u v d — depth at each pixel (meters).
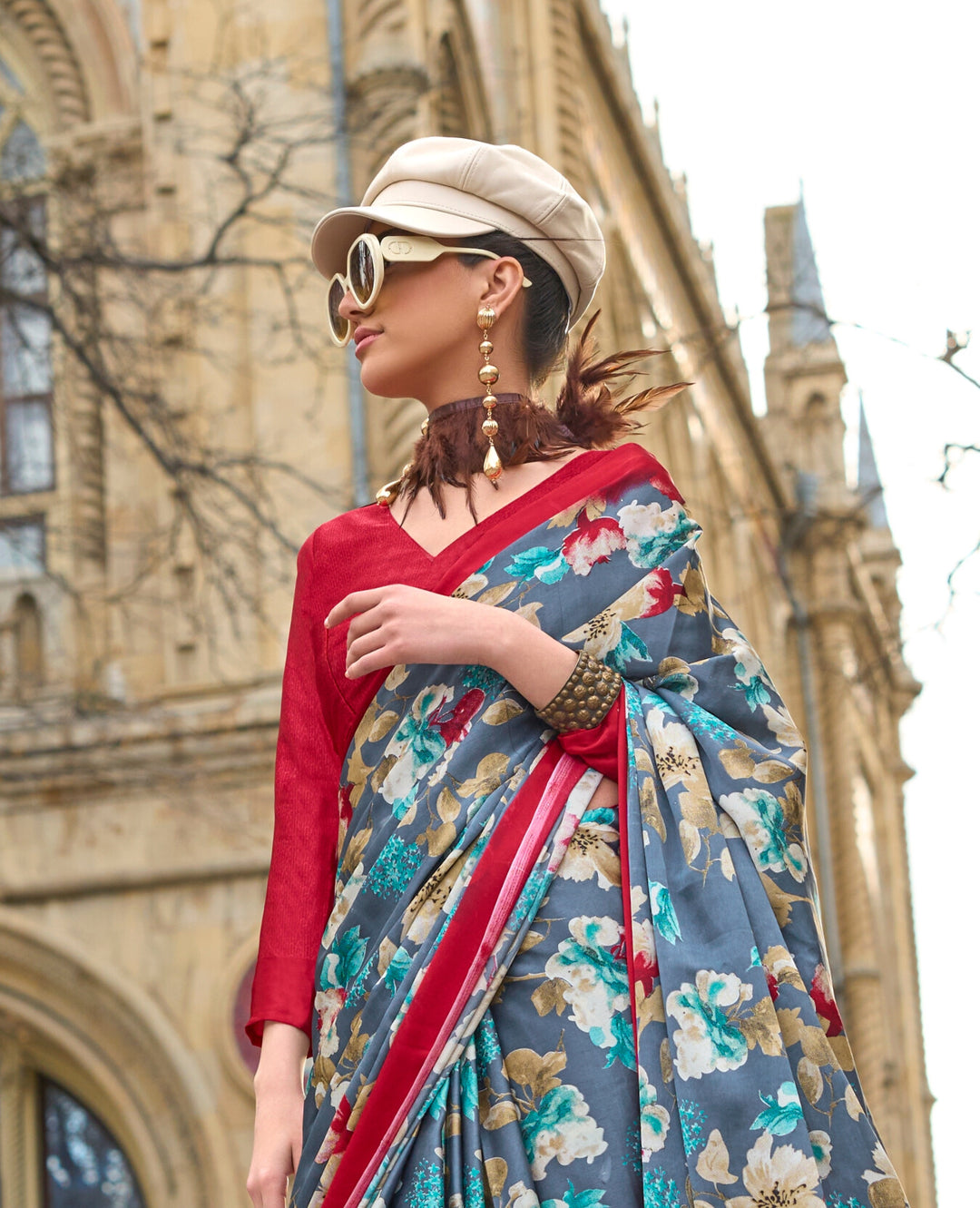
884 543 23.77
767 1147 1.75
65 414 9.80
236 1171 8.65
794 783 1.95
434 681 1.97
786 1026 1.83
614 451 2.09
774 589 19.95
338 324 2.23
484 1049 1.80
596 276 2.24
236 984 8.91
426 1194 1.74
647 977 1.81
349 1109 1.81
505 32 11.40
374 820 1.95
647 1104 1.76
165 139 10.29
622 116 14.47
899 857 26.09
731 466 18.20
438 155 2.16
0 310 9.84
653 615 2.01
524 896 1.84
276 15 10.23
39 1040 9.05
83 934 9.07
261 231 9.93
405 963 1.84
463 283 2.14
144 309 8.81
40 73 10.84
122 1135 8.99
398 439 9.49
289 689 2.16
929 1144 24.25
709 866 1.87
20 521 10.12
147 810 9.20
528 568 2.01
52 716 9.47
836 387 21.42
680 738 1.94
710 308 17.42
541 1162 1.76
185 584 9.65
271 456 9.60
